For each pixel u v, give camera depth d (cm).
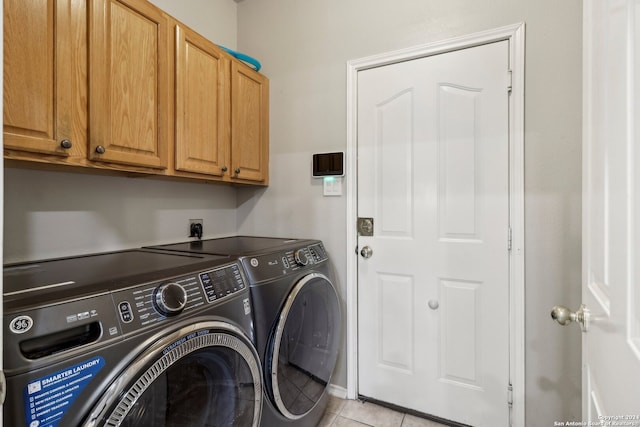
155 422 80
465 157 158
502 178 150
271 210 212
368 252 182
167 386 83
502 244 150
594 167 79
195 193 193
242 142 184
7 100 87
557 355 140
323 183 194
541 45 141
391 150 176
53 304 65
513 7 147
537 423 143
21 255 117
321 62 195
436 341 165
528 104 144
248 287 118
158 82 132
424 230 168
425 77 167
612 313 64
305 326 148
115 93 115
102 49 110
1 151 44
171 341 81
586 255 85
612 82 66
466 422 159
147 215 164
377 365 181
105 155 112
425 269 168
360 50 183
